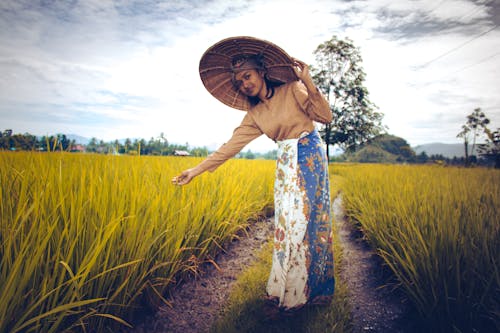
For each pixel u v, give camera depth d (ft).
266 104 6.75
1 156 10.12
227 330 6.00
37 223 5.02
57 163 8.04
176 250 7.09
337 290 7.75
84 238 5.27
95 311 4.88
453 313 5.86
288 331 5.96
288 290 6.23
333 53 118.83
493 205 9.43
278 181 6.86
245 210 13.60
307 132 6.59
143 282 6.54
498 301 5.64
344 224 16.69
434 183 15.78
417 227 7.75
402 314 6.88
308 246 6.36
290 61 6.27
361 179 23.26
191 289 7.97
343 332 6.03
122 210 6.24
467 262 5.91
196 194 10.25
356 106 117.39
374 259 10.68
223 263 10.02
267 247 11.41
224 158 7.34
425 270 6.32
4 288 3.80
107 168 8.57
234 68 6.43
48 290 4.40
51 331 4.16
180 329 6.24
